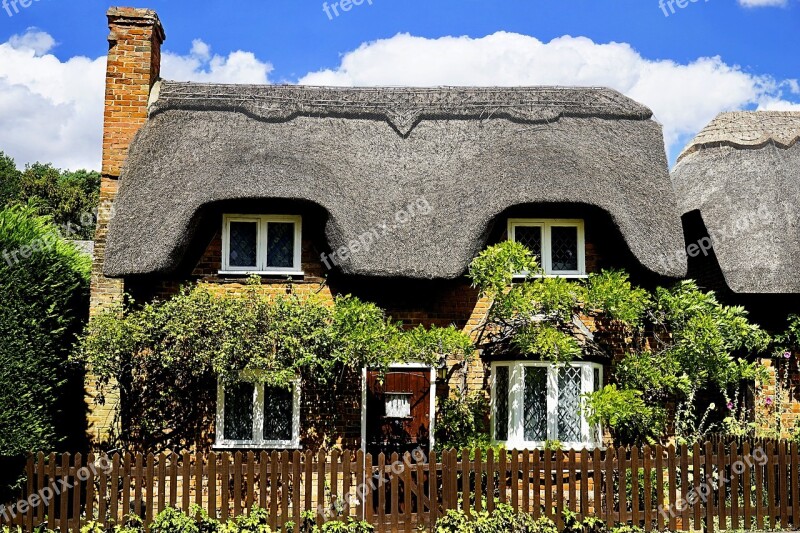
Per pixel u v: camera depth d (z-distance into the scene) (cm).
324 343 1282
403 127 1582
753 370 1362
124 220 1399
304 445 1388
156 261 1345
